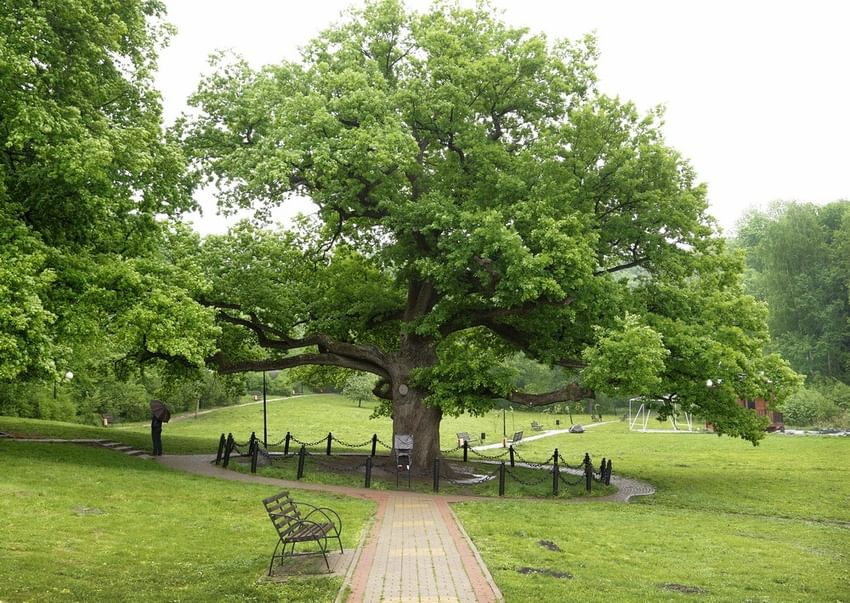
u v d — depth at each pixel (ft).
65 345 53.21
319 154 65.51
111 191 53.72
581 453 119.55
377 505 55.88
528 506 58.29
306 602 27.37
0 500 42.91
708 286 83.10
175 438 109.19
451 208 72.02
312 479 70.38
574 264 66.90
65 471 55.47
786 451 117.29
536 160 77.51
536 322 81.46
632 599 29.71
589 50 83.41
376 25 78.59
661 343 65.00
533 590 30.04
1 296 44.06
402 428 84.23
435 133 78.74
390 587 29.94
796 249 218.38
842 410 177.17
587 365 73.77
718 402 74.13
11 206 52.24
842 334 206.49
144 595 27.84
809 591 33.63
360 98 69.10
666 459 108.06
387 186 74.90
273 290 83.41
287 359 88.12
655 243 79.25
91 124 55.72
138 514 44.24
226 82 81.61
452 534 43.39
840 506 64.75
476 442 147.84
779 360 74.02
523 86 79.82
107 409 163.12
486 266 72.02
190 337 59.47
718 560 40.16
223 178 82.02
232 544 38.34
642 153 76.69
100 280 54.54
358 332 95.35
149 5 67.21
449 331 87.81
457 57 76.07
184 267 69.21
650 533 47.88
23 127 47.96
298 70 76.69
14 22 50.34
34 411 132.57
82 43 55.47
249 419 183.32
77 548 34.73
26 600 26.22
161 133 64.34
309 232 92.02
